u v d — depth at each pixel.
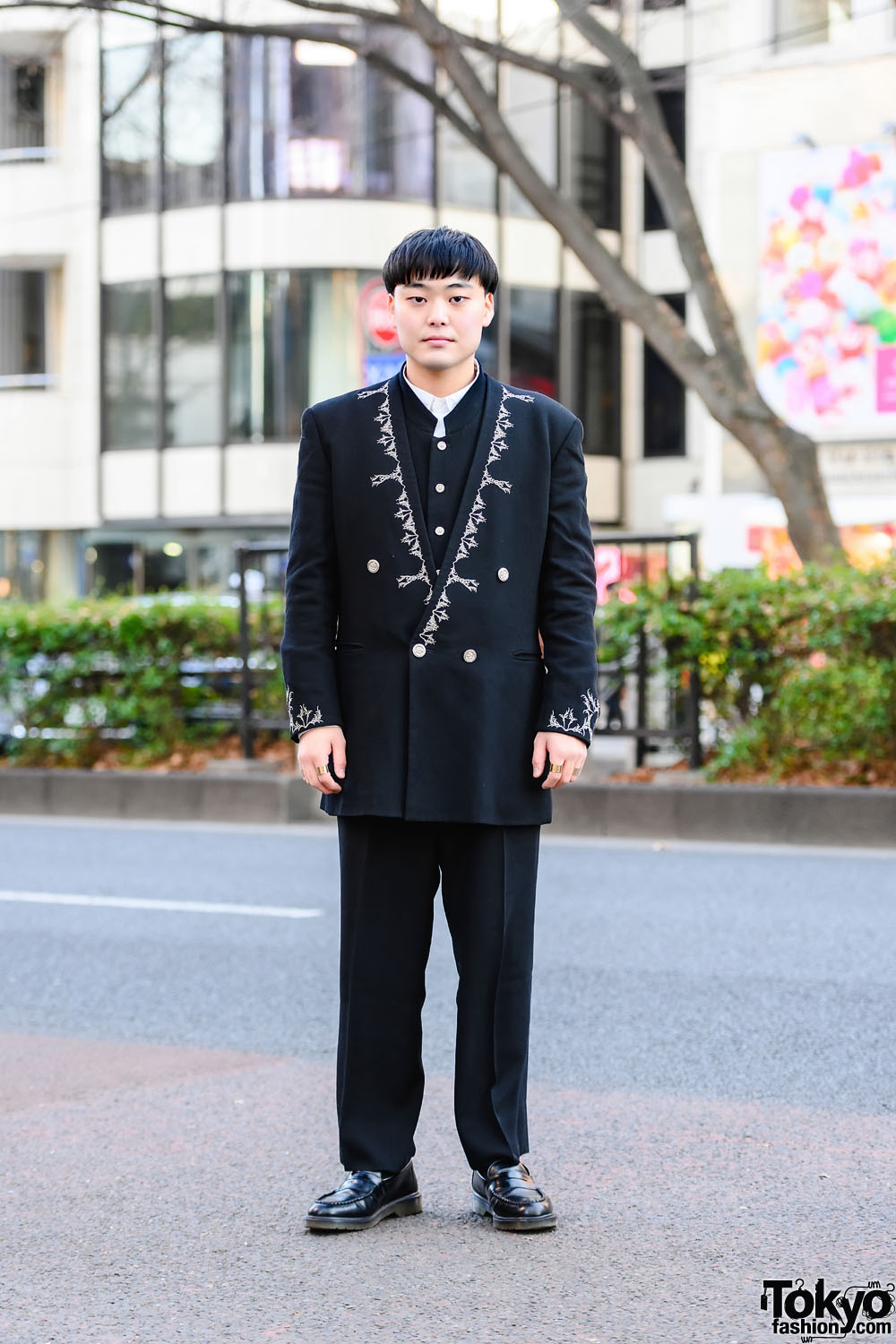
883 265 20.42
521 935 3.53
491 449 3.49
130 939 7.29
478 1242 3.42
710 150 21.50
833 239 20.67
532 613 3.54
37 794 12.84
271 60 25.98
